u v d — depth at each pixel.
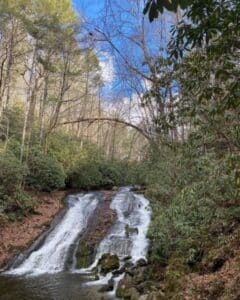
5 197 14.05
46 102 25.25
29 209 14.82
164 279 8.38
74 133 27.62
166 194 9.72
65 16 19.53
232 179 5.85
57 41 20.11
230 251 7.42
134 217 14.55
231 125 5.79
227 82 4.90
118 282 9.18
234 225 7.98
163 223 8.47
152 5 2.85
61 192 19.02
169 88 7.98
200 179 7.55
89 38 16.84
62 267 11.08
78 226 14.03
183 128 8.55
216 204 7.27
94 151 24.45
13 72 24.97
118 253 11.65
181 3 2.88
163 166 9.77
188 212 7.84
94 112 31.12
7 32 19.44
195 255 8.31
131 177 19.44
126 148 27.98
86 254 11.64
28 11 18.80
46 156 18.58
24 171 15.19
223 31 3.50
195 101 6.18
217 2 3.22
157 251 9.83
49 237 12.97
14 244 12.09
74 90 28.83
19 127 21.78
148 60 11.91
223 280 6.26
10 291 8.56
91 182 20.28
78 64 22.53
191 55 5.89
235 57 4.41
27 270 10.70
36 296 8.23
